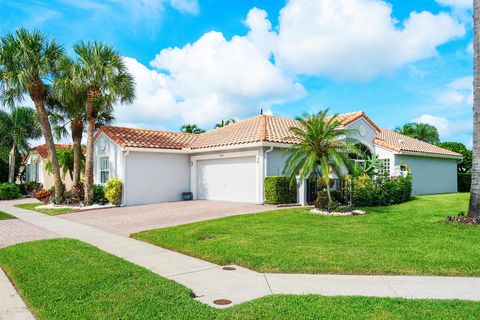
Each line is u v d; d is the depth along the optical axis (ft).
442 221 37.68
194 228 36.45
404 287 18.99
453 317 14.74
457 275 20.93
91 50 59.98
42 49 59.88
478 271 21.08
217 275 21.48
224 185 65.87
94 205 62.08
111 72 59.00
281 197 56.18
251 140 58.29
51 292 18.15
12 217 50.72
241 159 62.64
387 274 21.26
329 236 30.94
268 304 16.21
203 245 28.55
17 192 93.81
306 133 46.29
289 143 59.06
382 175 56.85
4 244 31.78
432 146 93.97
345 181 53.11
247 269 22.68
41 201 77.92
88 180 62.23
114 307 16.08
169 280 20.01
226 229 35.01
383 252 25.27
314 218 41.39
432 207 51.62
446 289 18.63
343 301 16.61
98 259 24.64
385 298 17.11
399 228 34.22
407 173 64.39
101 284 19.24
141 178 65.41
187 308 15.87
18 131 105.81
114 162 66.13
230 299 17.54
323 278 20.63
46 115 63.10
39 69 57.77
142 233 34.86
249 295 18.06
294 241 29.14
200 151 68.33
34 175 116.88
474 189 37.27
